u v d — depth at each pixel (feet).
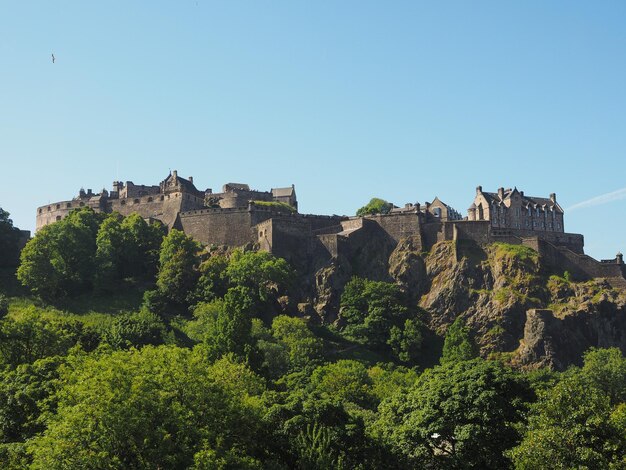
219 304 615.16
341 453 310.24
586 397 290.56
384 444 328.49
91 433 259.19
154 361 306.35
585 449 269.03
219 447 277.03
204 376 304.71
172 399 287.28
